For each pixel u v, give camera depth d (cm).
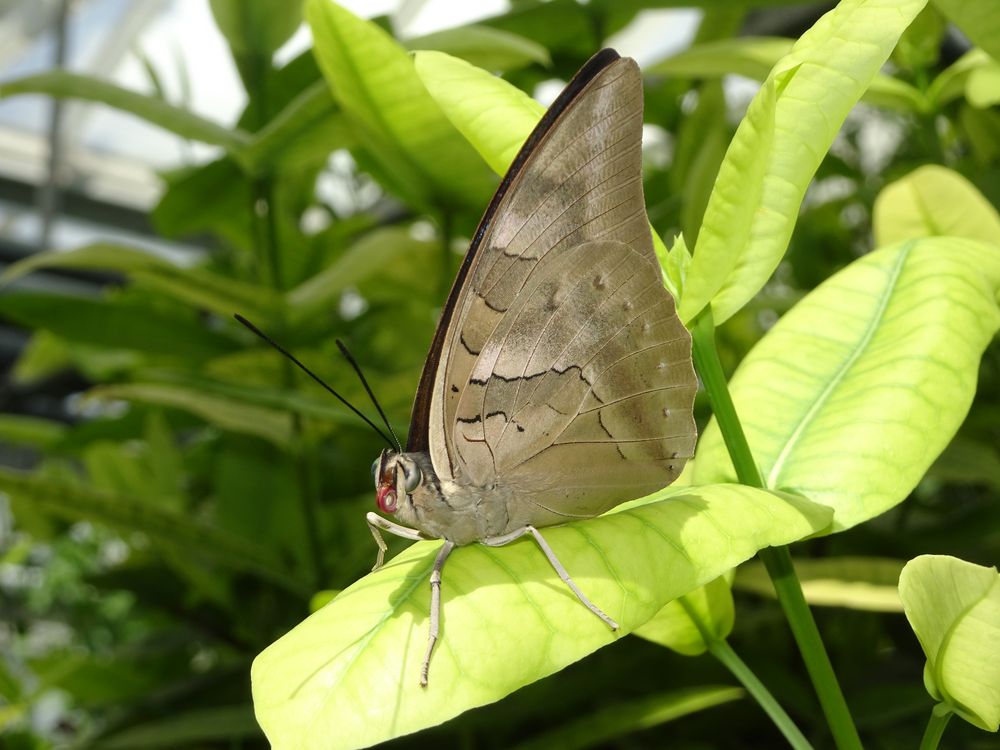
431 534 17
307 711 14
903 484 18
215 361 33
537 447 17
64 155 108
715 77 33
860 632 34
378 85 26
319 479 40
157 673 42
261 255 36
